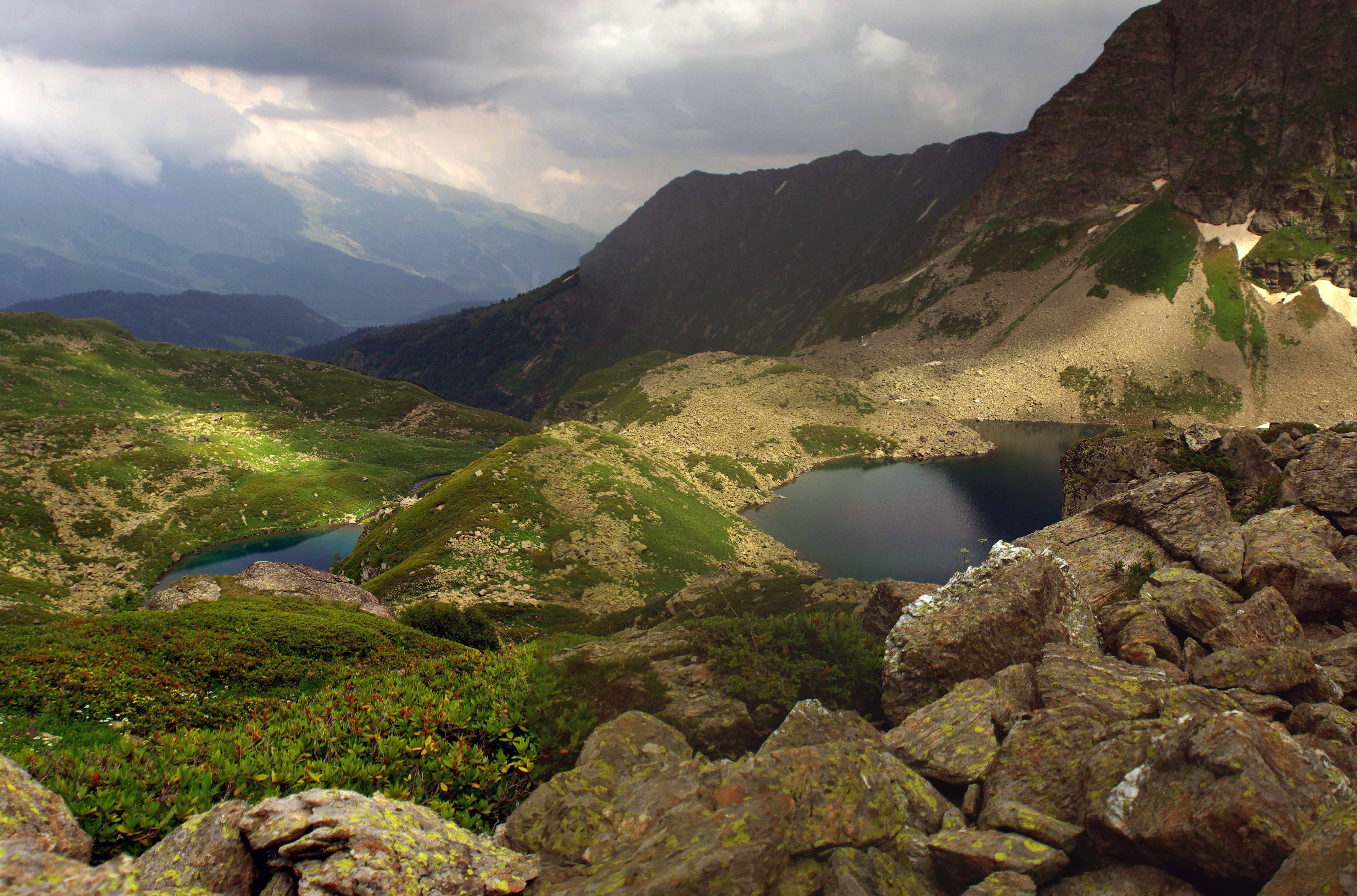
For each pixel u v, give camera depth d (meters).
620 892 8.98
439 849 10.49
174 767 15.30
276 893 9.86
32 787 12.02
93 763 15.27
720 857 9.17
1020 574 17.34
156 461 179.75
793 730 13.28
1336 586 19.48
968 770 11.96
